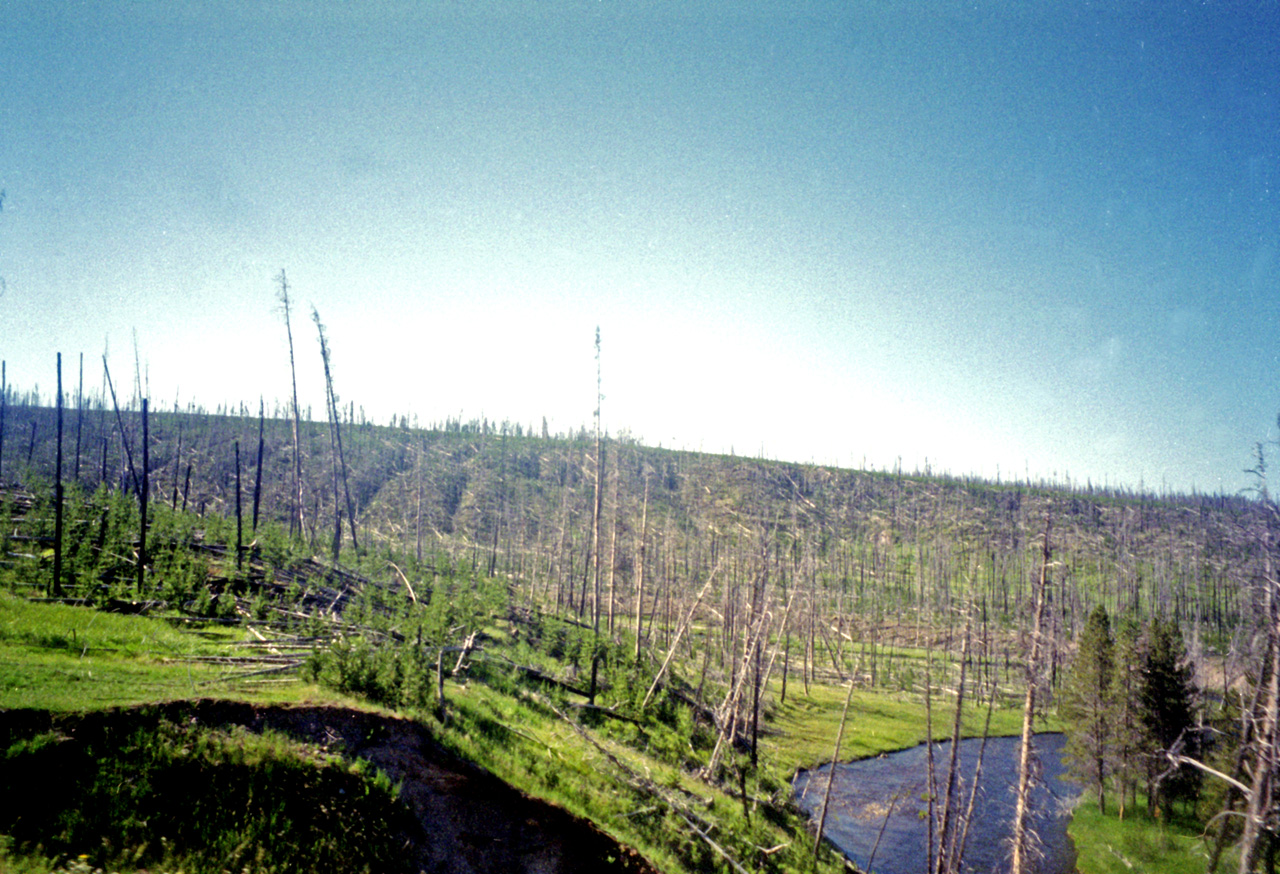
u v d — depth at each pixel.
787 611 46.44
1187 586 98.56
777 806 33.06
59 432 29.78
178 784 15.27
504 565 87.31
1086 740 44.41
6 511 35.31
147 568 33.66
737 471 169.38
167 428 118.94
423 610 34.75
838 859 30.02
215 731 16.64
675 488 151.62
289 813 15.98
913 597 105.38
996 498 167.12
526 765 22.59
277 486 96.75
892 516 156.25
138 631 25.31
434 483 128.75
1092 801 43.84
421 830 17.62
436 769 19.22
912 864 32.97
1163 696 40.47
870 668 75.81
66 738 14.79
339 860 15.83
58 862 12.73
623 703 34.38
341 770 17.28
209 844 14.61
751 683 42.44
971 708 64.56
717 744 33.56
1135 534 134.50
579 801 22.22
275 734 17.30
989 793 44.84
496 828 19.02
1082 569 117.31
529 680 33.62
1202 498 145.62
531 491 131.88
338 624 31.05
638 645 41.03
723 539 111.69
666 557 84.00
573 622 49.62
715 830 25.89
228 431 125.81
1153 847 36.41
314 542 49.19
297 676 22.75
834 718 57.66
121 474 77.12
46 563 31.11
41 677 17.19
